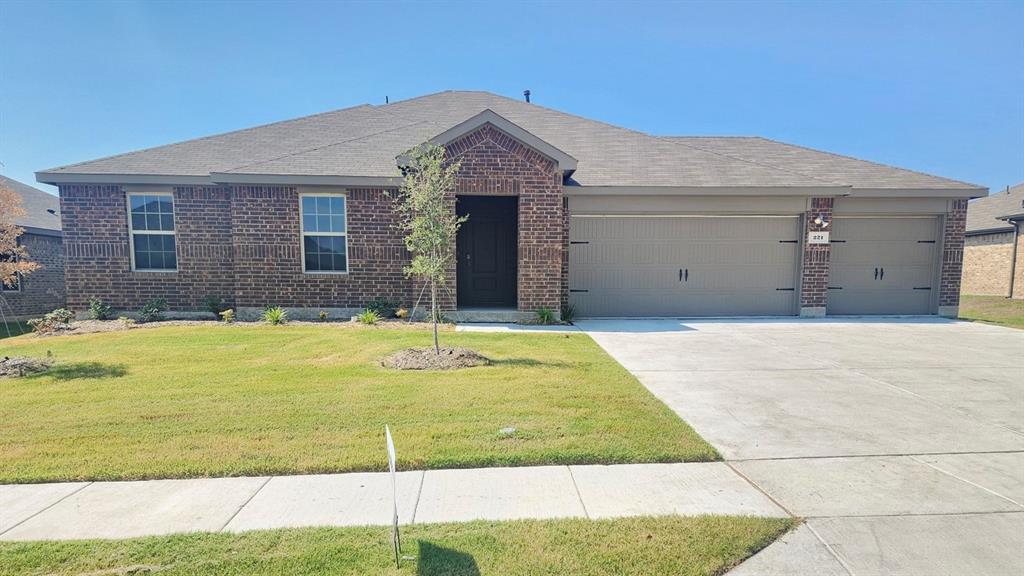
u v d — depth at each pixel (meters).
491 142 10.47
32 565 2.46
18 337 8.73
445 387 5.57
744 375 6.38
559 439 4.10
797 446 4.09
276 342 8.12
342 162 11.22
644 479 3.49
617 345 8.34
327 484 3.39
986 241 19.78
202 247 11.03
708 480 3.48
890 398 5.44
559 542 2.68
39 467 3.55
